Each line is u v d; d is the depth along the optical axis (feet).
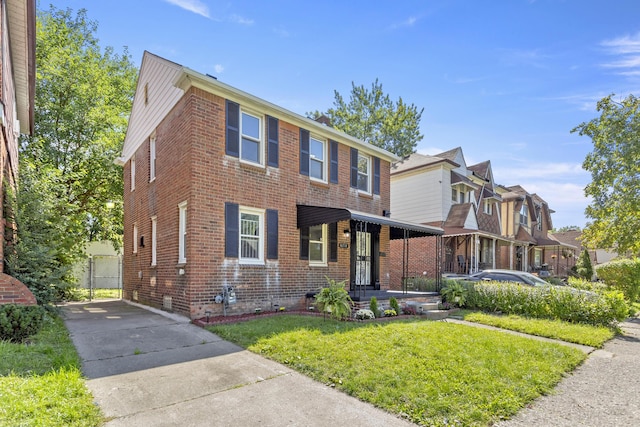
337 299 27.43
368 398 13.28
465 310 36.70
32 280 22.71
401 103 98.17
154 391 13.74
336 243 38.63
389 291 41.75
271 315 28.99
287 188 34.45
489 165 82.23
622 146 51.37
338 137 39.86
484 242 74.49
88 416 11.22
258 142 33.19
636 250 52.75
